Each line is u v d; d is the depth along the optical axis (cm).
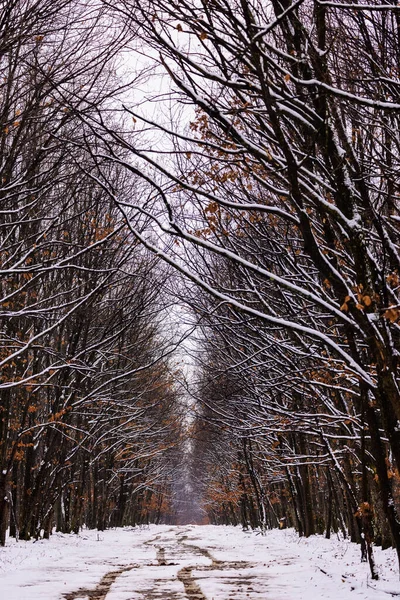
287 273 1099
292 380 1225
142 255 1780
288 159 623
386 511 896
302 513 2588
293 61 669
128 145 687
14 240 1348
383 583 1042
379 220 740
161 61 652
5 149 1095
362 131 920
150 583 1251
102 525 3697
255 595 1050
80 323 1919
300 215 639
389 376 669
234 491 4234
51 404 2398
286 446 2338
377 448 915
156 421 3303
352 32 796
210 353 1827
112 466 3622
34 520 2259
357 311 661
